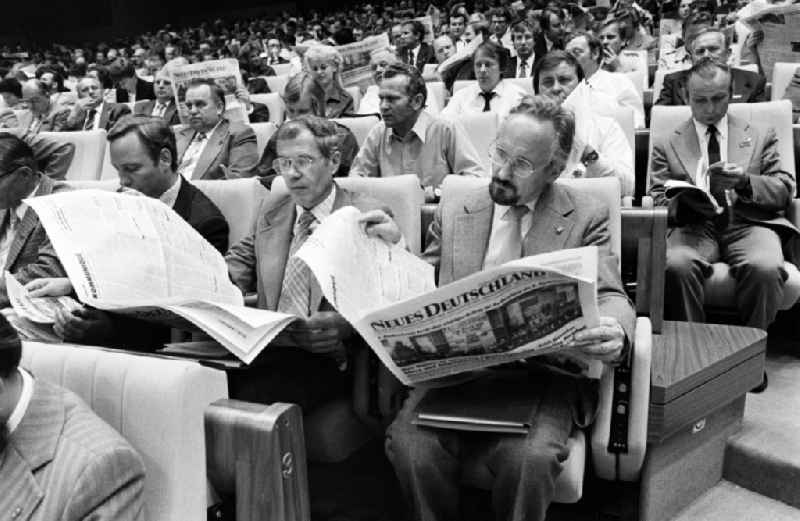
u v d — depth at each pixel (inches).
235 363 51.1
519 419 53.2
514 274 44.6
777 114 106.0
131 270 60.1
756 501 73.2
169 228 65.9
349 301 53.1
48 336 65.3
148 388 40.6
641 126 150.4
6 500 35.3
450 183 74.2
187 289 63.4
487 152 129.8
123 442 37.8
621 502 68.7
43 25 755.4
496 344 48.5
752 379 75.4
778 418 82.3
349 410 72.5
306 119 72.5
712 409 68.6
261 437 39.9
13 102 254.7
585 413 58.1
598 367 56.7
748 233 97.2
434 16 413.4
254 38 486.0
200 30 593.0
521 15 338.6
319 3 710.5
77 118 236.2
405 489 58.0
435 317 48.0
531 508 53.6
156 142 84.9
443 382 59.1
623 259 79.1
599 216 61.9
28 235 80.2
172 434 40.1
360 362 69.9
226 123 141.6
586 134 106.7
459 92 169.3
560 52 117.4
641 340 58.1
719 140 103.9
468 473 57.8
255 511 40.6
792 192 101.2
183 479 40.3
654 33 281.7
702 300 94.8
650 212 77.1
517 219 64.4
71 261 57.6
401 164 121.0
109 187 98.8
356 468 81.0
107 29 750.5
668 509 69.5
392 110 116.4
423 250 84.0
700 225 98.6
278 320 52.8
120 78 267.3
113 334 64.5
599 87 152.3
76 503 35.3
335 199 74.5
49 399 38.1
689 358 69.0
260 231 78.6
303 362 70.7
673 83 158.9
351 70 196.4
